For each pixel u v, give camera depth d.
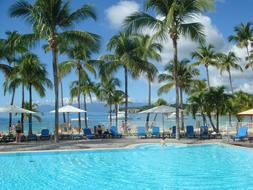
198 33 25.09
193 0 24.14
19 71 31.86
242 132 23.86
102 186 11.35
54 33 24.03
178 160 16.81
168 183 11.70
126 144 22.25
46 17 23.55
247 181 11.93
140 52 33.72
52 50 24.12
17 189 10.99
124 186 11.30
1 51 30.45
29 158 17.39
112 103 54.84
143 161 16.56
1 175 13.27
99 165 15.48
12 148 19.84
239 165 15.28
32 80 32.47
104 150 19.84
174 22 25.00
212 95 32.06
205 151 19.89
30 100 32.69
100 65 35.97
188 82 43.09
